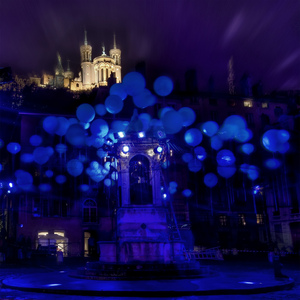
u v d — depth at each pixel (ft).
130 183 55.06
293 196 132.16
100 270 46.85
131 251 50.65
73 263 90.07
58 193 121.90
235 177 143.54
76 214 122.42
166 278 44.68
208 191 138.51
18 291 39.47
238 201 141.79
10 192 120.26
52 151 115.03
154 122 56.90
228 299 32.50
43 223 118.11
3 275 60.80
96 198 126.11
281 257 111.75
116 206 54.44
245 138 119.55
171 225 54.08
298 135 131.23
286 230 134.10
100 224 124.26
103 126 69.72
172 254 49.90
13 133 134.41
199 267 50.14
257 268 73.77
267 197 144.05
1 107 128.88
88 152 125.80
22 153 120.88
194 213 134.21
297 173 130.41
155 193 54.65
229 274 53.47
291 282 42.24
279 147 76.07
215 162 142.41
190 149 124.16
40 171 121.19
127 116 130.21
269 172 143.13
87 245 126.21
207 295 34.81
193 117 76.13
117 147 55.62
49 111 134.31
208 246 126.93
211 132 88.84
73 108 143.95
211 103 152.66
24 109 131.75
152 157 55.83
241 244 134.10
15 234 117.08
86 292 35.58
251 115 157.17
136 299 32.94
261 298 33.12
